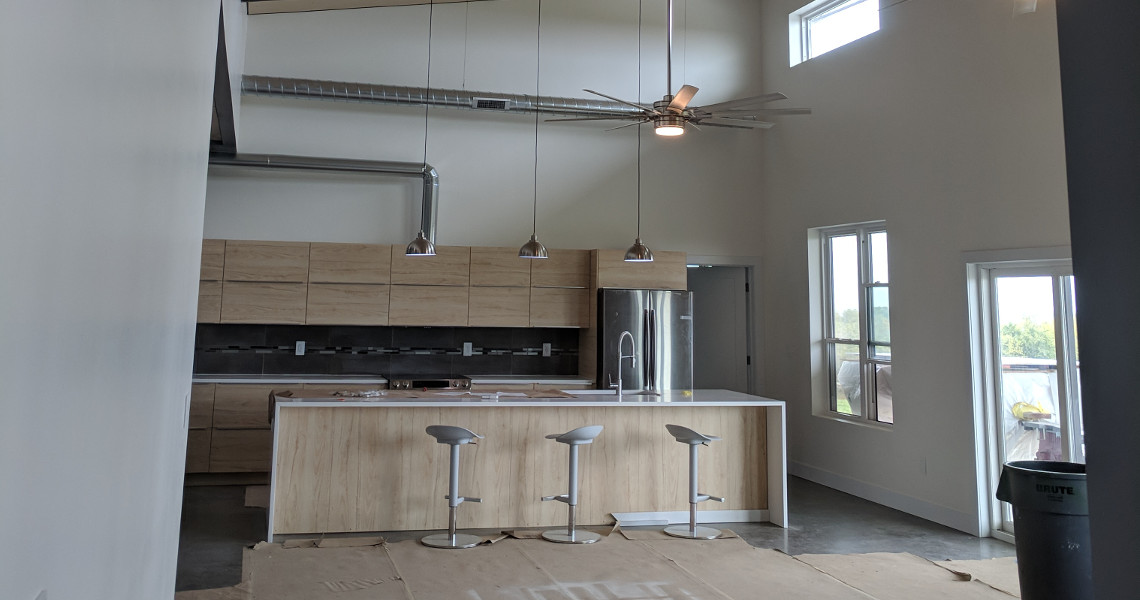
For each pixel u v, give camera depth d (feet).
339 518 17.28
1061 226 16.12
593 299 24.70
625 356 24.02
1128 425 4.82
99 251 3.09
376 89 23.27
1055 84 16.39
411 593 13.30
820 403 24.50
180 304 6.51
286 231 23.66
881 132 21.54
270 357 23.98
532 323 24.44
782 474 18.86
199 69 6.78
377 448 17.58
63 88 2.44
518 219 25.40
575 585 13.92
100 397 3.26
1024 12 17.10
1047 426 16.83
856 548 16.87
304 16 24.17
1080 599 11.86
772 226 26.68
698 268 29.66
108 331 3.35
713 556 15.98
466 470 17.94
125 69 3.43
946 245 19.16
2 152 1.88
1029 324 17.34
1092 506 5.06
